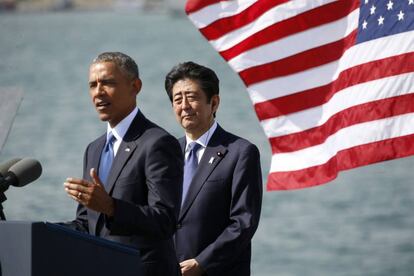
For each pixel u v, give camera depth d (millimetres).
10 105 18906
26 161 18469
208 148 23859
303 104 24703
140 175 19750
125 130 20078
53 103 163375
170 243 20156
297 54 24672
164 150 19703
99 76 19828
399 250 74812
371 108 23547
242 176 23406
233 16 24953
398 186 98750
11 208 75625
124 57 19984
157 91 180375
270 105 24812
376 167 108438
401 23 23516
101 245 16672
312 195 95500
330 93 24438
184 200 23703
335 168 24156
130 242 19703
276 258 73250
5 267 15781
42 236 15828
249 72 24953
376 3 23750
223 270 23078
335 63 24406
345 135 23828
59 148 112625
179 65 23828
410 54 23406
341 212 88312
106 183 19969
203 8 25047
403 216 86500
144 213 18516
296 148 24688
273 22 24719
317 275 68875
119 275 16922
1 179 18172
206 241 23516
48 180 88500
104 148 20438
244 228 22984
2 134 18578
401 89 23422
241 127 136625
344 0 24266
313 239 78375
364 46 23781
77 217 21031
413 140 23297
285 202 92750
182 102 23656
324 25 24422
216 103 23938
